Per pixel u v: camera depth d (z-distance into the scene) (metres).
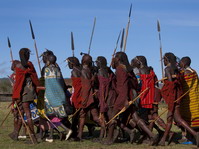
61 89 21.44
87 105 21.50
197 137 19.11
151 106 21.81
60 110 21.14
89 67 21.97
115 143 20.83
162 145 19.98
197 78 20.59
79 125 22.16
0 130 26.44
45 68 21.52
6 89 63.16
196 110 20.30
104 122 21.55
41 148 18.89
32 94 20.59
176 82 19.73
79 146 19.64
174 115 19.86
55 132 25.39
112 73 21.66
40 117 21.77
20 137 22.97
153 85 21.98
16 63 22.31
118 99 20.03
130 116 20.17
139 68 22.52
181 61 20.73
